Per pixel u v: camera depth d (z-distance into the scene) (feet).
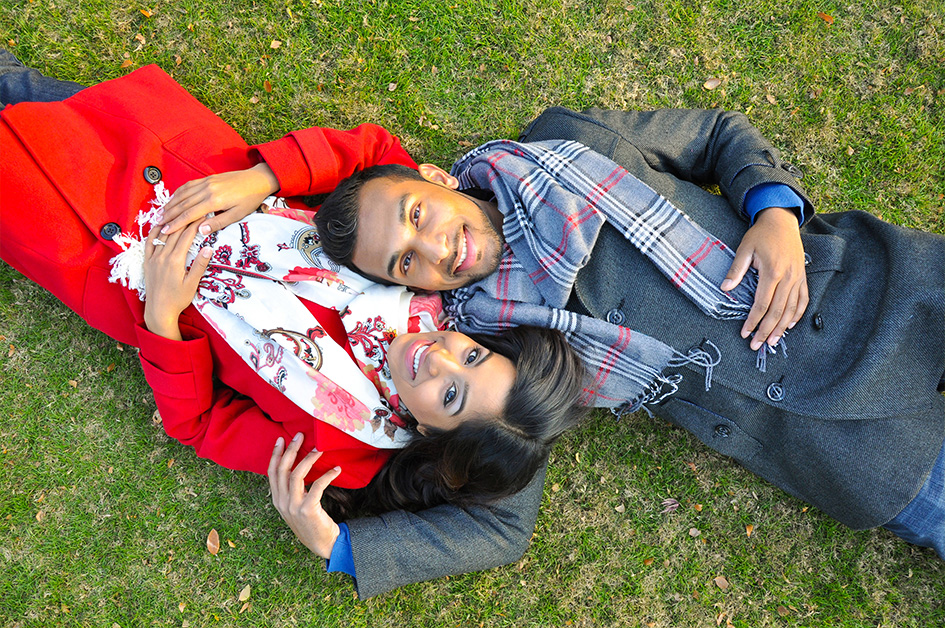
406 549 6.66
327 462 6.82
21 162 6.41
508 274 6.63
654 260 6.40
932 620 7.79
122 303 6.85
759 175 6.58
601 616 7.97
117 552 7.79
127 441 7.88
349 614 7.82
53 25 7.95
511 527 6.90
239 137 7.50
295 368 6.55
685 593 7.98
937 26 8.34
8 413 7.77
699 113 7.38
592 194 6.53
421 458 6.90
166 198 6.82
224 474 7.93
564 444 8.18
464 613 7.92
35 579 7.66
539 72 8.43
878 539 7.92
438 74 8.38
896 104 8.38
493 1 8.34
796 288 6.31
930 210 8.34
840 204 8.43
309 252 6.66
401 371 5.97
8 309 7.79
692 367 6.48
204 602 7.80
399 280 6.34
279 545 7.88
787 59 8.44
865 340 6.17
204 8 8.09
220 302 6.59
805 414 6.21
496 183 6.78
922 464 6.24
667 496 8.14
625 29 8.45
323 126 8.33
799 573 7.97
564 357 5.97
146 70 7.27
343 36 8.25
